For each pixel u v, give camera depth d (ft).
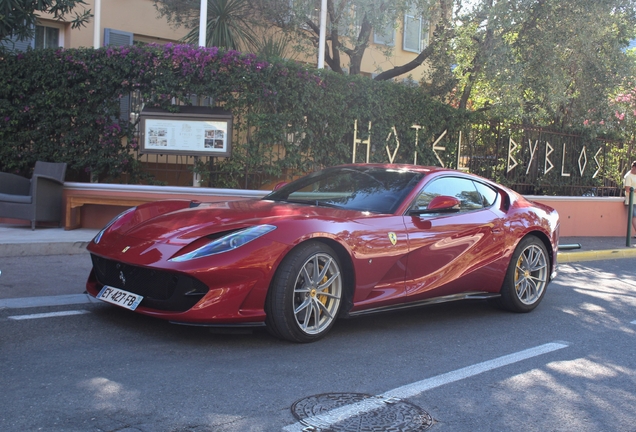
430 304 16.46
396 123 35.04
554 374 13.08
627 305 21.67
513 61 37.29
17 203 27.66
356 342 14.58
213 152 29.04
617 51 40.11
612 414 10.97
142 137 29.14
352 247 14.35
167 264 12.69
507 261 18.25
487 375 12.72
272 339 14.15
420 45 55.01
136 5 42.19
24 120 29.86
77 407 9.68
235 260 12.76
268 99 30.30
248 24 40.19
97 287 14.88
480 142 40.37
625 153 50.65
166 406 9.93
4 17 26.81
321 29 35.60
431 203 15.76
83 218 29.86
